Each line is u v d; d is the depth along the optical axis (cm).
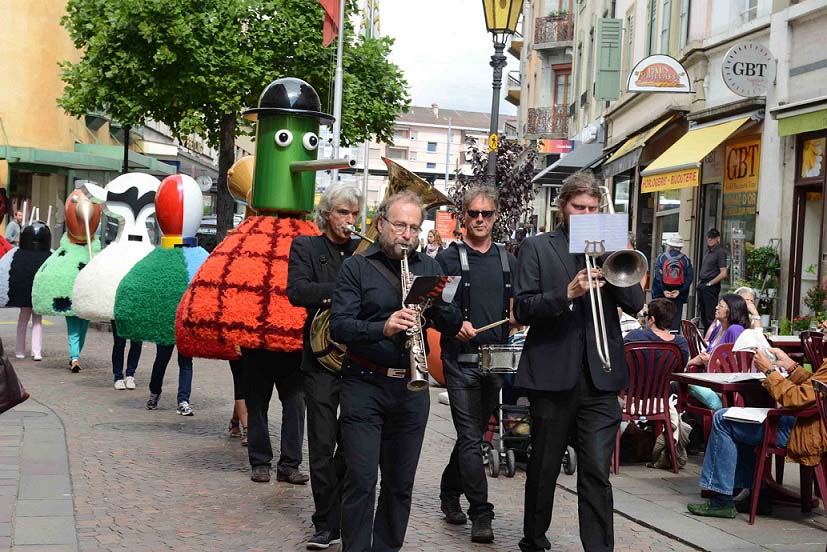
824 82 1523
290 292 653
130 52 1977
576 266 579
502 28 1478
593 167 2872
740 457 737
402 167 666
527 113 4769
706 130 1858
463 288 670
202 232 2964
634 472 895
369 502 525
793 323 1348
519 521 702
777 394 693
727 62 1652
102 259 1273
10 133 3284
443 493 689
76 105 2047
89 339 1834
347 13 2131
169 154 4703
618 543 650
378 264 534
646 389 887
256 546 616
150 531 636
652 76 1912
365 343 511
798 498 756
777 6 1678
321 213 676
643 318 1222
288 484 783
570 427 578
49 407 1076
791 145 1611
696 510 730
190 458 862
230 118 2080
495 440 913
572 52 4388
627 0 2855
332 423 624
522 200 2195
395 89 2197
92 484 749
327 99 2152
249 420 795
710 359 913
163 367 1103
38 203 3341
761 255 1616
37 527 617
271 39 1981
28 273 1492
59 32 3397
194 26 1931
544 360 568
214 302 816
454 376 660
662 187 1888
